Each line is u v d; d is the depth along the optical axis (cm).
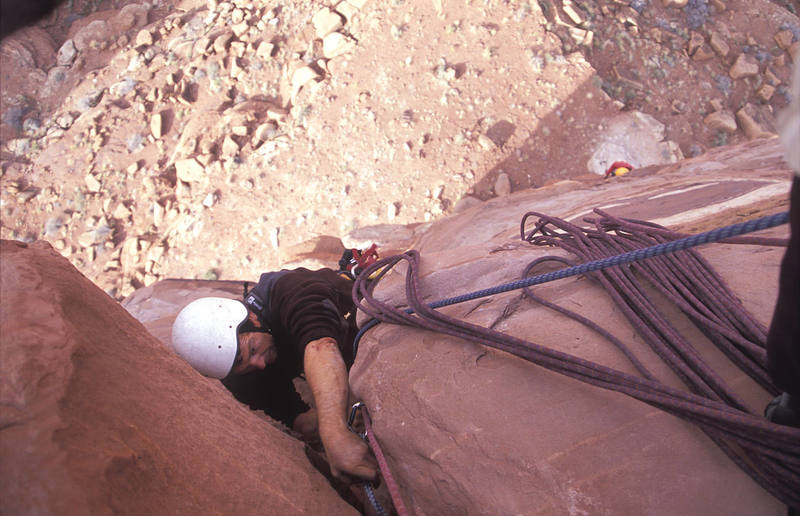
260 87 1392
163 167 1409
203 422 170
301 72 1286
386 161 1134
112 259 1325
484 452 189
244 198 1212
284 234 1145
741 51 1270
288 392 322
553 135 1106
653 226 262
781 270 114
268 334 302
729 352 187
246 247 1167
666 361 192
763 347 181
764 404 173
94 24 1748
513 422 194
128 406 142
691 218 346
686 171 564
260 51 1409
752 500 158
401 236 964
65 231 1416
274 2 1462
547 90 1133
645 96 1160
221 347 285
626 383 178
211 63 1459
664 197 418
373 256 381
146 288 720
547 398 199
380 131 1163
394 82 1203
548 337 222
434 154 1113
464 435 196
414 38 1237
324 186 1158
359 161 1152
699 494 162
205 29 1560
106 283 1277
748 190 371
